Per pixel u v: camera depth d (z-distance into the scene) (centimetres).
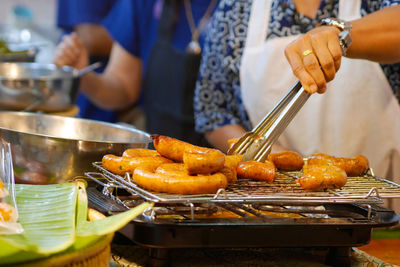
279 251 116
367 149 202
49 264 79
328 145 203
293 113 128
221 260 109
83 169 133
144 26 341
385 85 194
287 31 198
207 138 217
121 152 135
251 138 129
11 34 370
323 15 193
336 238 104
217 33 210
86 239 86
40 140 131
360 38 153
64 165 132
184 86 299
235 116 216
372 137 200
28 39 364
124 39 344
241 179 121
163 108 314
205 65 215
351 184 123
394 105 195
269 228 100
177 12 304
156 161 117
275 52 198
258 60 203
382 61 161
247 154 126
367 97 197
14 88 215
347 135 200
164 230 97
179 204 106
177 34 307
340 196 107
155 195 100
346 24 144
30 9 462
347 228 104
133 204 108
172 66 305
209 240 99
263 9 202
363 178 132
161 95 314
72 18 383
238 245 100
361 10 190
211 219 100
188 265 105
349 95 197
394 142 197
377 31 154
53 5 472
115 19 349
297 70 131
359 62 195
